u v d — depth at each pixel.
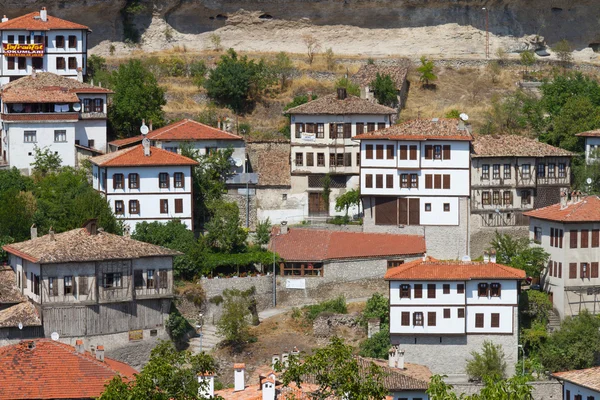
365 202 186.25
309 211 196.25
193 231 184.88
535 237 179.88
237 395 129.88
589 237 173.38
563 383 151.50
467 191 183.62
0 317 155.50
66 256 155.75
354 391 107.31
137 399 108.19
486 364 161.88
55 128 195.25
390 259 180.00
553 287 174.38
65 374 132.62
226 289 173.00
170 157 183.12
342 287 177.62
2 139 196.25
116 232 175.75
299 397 124.75
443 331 164.75
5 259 169.00
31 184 187.12
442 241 184.00
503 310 165.00
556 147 194.38
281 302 176.25
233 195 193.25
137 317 160.25
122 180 180.62
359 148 194.25
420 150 184.00
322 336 167.50
